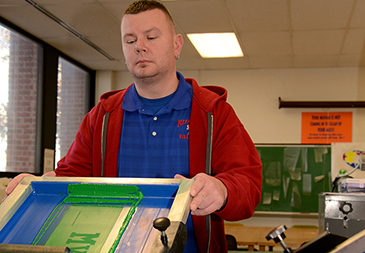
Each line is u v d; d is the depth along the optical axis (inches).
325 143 217.6
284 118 222.8
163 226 20.1
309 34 166.7
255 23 156.3
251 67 224.8
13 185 31.1
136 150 45.0
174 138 44.1
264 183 219.5
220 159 42.6
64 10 146.6
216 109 44.9
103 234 25.8
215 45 185.5
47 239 26.1
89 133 48.9
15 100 163.8
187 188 26.1
